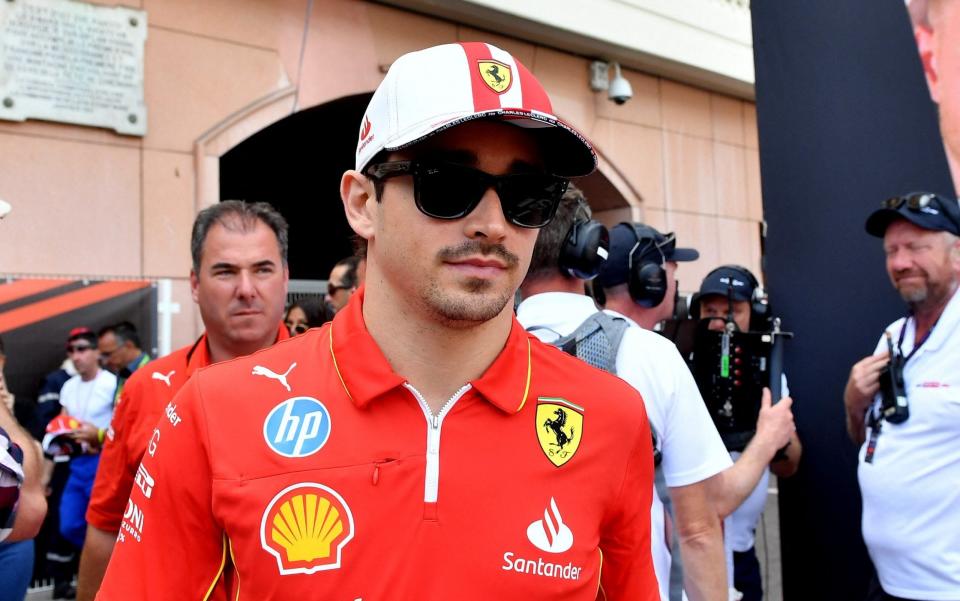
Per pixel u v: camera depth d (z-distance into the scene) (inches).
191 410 42.1
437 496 40.0
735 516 104.5
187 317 196.9
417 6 235.0
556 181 41.8
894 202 86.4
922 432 83.0
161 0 195.8
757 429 84.2
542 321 69.2
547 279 72.3
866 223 89.9
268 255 81.3
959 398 80.3
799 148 99.7
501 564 39.6
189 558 40.9
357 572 38.4
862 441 93.3
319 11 221.6
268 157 314.5
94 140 186.1
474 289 40.1
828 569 98.7
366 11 230.1
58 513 178.9
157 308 191.8
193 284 84.7
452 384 42.5
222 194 307.0
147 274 191.8
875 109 92.2
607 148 281.7
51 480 178.4
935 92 86.8
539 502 41.6
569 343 65.8
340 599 38.0
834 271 97.2
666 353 67.7
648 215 291.9
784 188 101.7
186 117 199.2
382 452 40.4
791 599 102.7
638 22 274.2
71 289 180.7
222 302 79.9
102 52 186.2
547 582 40.2
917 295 84.8
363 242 58.3
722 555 68.2
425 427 41.5
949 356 82.7
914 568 82.6
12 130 175.8
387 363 41.8
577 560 41.4
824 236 97.7
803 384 100.5
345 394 41.9
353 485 39.6
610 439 44.9
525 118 38.9
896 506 84.2
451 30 246.1
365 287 45.5
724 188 316.5
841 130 95.3
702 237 307.7
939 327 84.4
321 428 41.0
